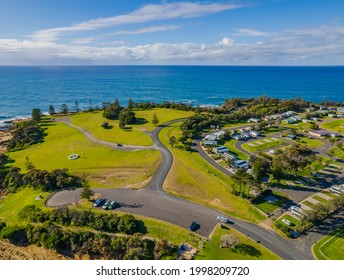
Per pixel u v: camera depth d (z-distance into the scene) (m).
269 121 161.12
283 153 103.62
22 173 102.38
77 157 116.81
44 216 71.38
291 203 78.94
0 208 83.69
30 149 131.88
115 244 60.12
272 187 87.75
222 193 83.88
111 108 183.12
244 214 73.81
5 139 156.25
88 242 61.97
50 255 61.88
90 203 79.00
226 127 155.38
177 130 147.38
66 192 86.44
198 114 176.38
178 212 74.19
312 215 67.19
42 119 182.50
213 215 73.06
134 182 93.06
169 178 93.50
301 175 96.00
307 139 134.75
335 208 72.12
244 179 81.12
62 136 148.12
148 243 61.16
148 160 109.81
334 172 98.81
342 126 154.62
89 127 161.00
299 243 62.78
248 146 125.25
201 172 97.62
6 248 64.38
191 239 63.44
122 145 128.88
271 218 72.00
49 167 107.88
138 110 196.00
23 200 85.06
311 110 194.00
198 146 124.62
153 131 146.88
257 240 63.56
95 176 98.50
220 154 114.31
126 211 74.50
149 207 76.56
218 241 63.00
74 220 68.88
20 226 68.69
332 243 62.53
